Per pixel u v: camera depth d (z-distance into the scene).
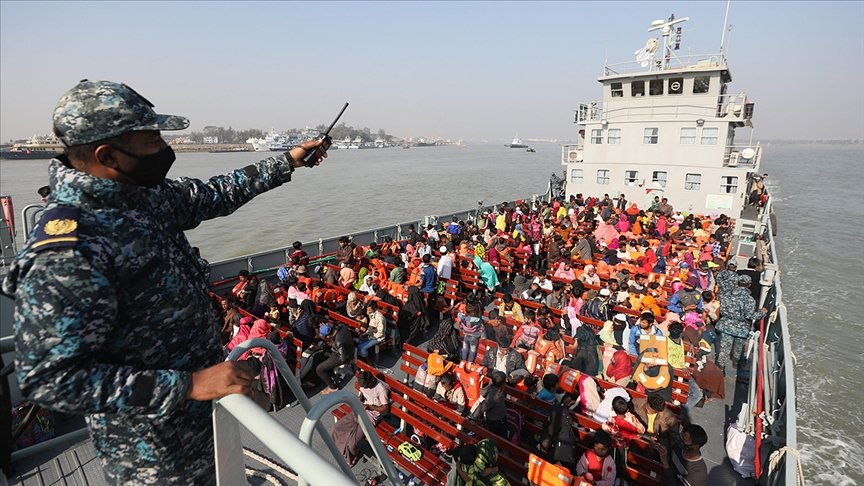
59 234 1.19
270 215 45.78
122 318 1.35
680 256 16.33
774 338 10.73
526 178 86.38
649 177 27.41
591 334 9.59
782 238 36.78
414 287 11.58
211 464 1.72
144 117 1.33
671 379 8.09
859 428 13.34
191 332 1.52
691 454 6.28
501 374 7.18
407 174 96.56
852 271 27.94
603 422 7.23
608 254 16.47
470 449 5.91
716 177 25.30
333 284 13.55
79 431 4.30
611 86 27.55
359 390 7.86
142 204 1.46
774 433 7.20
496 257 15.85
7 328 5.81
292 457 1.19
